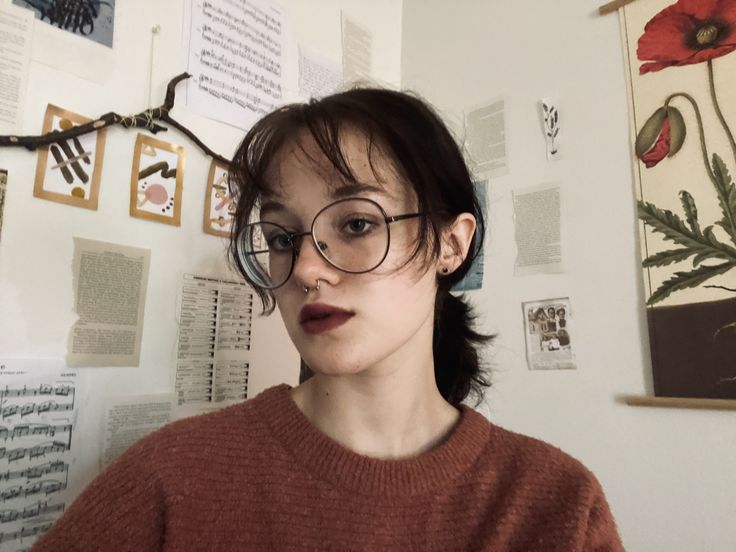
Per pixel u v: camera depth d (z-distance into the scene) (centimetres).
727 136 106
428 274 58
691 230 108
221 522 53
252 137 61
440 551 54
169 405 97
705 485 101
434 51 164
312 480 55
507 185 140
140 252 95
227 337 108
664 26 118
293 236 55
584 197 126
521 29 144
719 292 103
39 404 81
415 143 56
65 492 83
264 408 61
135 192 95
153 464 55
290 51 130
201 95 108
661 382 108
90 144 90
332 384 60
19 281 81
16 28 83
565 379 123
